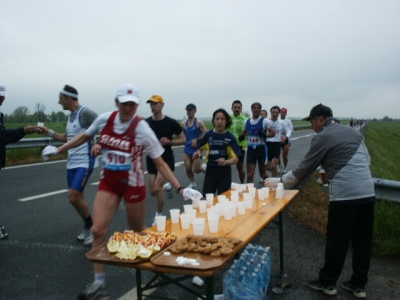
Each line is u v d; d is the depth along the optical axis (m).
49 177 10.55
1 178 10.34
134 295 3.84
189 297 3.78
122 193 3.64
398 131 81.44
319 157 3.93
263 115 13.09
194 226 3.11
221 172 5.86
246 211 3.98
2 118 5.09
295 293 3.90
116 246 2.74
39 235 5.68
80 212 5.22
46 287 3.98
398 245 4.95
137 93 3.46
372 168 11.21
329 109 4.13
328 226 3.94
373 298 3.86
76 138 3.89
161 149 3.65
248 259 3.75
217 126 5.78
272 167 9.87
